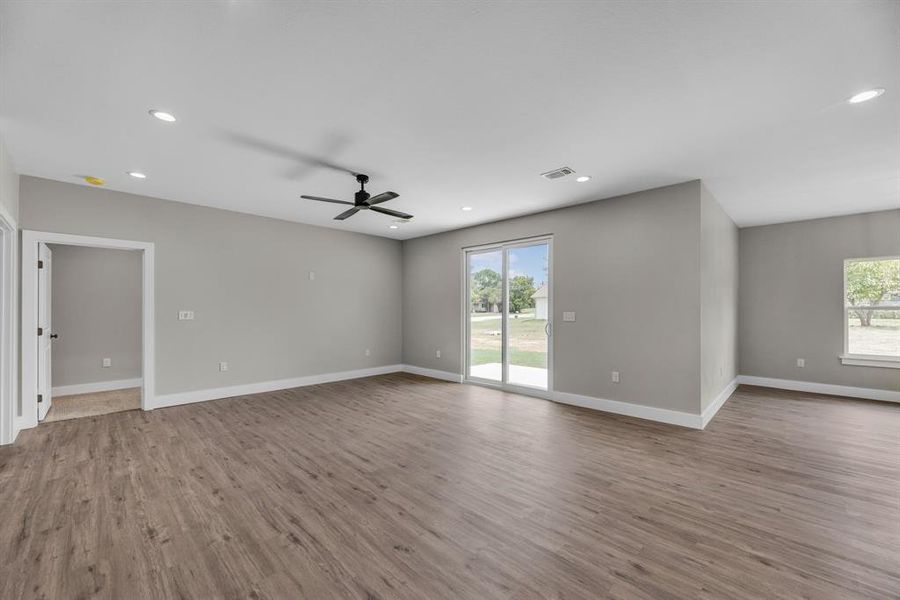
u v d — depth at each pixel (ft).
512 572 6.03
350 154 10.91
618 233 14.79
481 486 8.88
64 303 17.53
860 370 17.46
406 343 23.94
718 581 5.80
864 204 16.01
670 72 7.11
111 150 10.66
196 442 11.65
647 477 9.32
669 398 13.51
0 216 10.05
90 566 6.13
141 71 7.11
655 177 12.71
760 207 16.47
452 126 9.23
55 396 17.24
